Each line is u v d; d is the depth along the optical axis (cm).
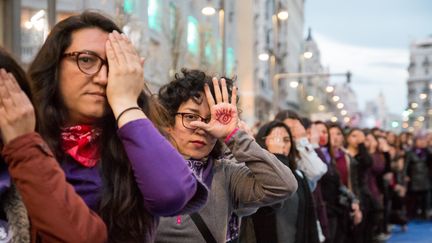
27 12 1091
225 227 265
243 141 263
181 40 1886
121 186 168
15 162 142
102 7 1238
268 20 4491
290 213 407
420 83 12288
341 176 693
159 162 162
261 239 387
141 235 172
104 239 154
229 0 3338
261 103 4334
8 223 151
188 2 2217
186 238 251
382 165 887
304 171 498
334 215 603
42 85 165
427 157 1352
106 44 166
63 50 165
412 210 1314
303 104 5081
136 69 168
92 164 168
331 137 699
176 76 276
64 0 1121
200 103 264
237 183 275
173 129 264
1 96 145
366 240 816
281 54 5038
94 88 165
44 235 145
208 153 269
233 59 3441
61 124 166
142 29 1421
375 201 810
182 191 164
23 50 1021
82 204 150
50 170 145
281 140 427
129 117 164
